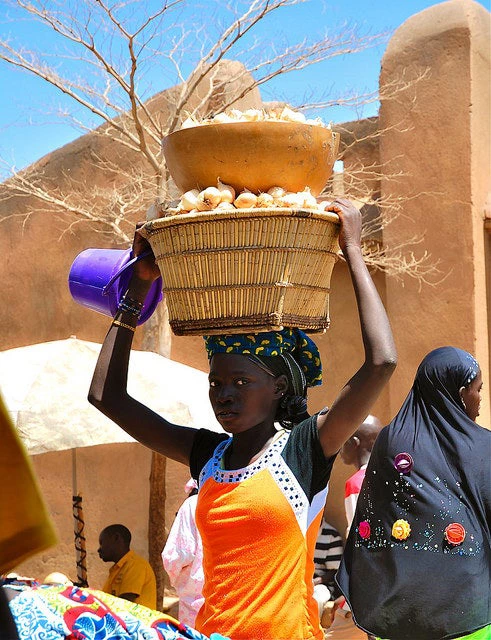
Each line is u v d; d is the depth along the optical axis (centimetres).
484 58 808
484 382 772
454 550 386
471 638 383
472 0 809
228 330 272
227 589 265
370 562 401
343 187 863
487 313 789
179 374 657
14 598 188
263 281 268
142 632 191
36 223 1065
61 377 596
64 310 1039
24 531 131
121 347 319
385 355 265
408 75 816
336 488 823
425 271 791
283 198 273
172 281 279
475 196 781
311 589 271
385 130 822
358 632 623
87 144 1004
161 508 784
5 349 1095
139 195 862
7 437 129
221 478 277
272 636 259
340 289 852
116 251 363
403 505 396
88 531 970
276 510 264
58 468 991
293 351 294
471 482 390
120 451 955
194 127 279
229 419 277
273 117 297
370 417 602
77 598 193
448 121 791
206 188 285
